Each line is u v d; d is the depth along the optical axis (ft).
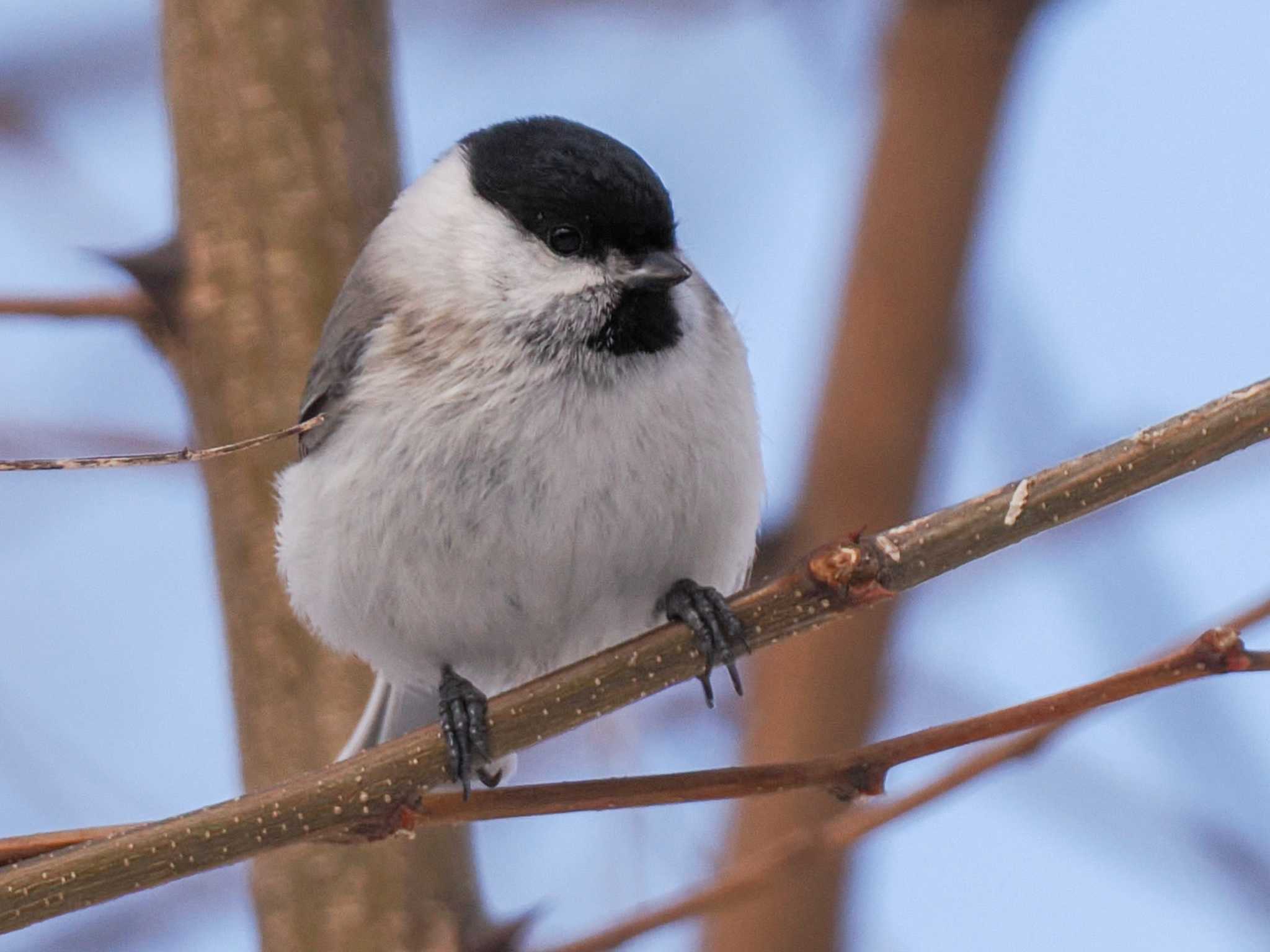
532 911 10.18
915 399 10.32
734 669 10.05
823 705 10.32
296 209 10.24
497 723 10.05
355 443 10.19
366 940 10.17
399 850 10.18
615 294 10.18
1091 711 10.07
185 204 10.25
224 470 10.23
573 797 10.02
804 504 10.31
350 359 10.20
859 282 10.33
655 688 10.05
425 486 10.18
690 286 10.22
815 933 10.30
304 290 10.23
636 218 10.19
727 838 10.32
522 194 10.20
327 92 10.25
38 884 9.98
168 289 10.23
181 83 10.25
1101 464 10.00
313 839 10.01
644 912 10.13
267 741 10.23
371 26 10.27
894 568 10.02
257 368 10.23
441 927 10.18
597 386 10.18
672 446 10.18
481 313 10.19
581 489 10.18
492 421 10.18
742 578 10.25
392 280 10.21
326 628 10.22
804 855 10.12
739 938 10.30
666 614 10.24
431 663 10.24
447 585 10.19
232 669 10.24
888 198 10.33
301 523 10.21
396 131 10.28
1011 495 10.01
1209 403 10.00
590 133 10.23
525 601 10.21
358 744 10.22
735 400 10.21
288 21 10.25
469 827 10.21
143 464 9.96
